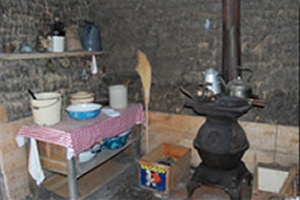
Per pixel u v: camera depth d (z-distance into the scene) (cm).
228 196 262
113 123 261
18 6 241
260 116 282
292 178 246
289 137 273
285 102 269
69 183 232
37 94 249
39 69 262
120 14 322
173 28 300
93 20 334
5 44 231
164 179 260
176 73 309
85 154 250
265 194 238
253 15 266
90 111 250
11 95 240
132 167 320
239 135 233
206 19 283
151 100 330
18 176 250
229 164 236
